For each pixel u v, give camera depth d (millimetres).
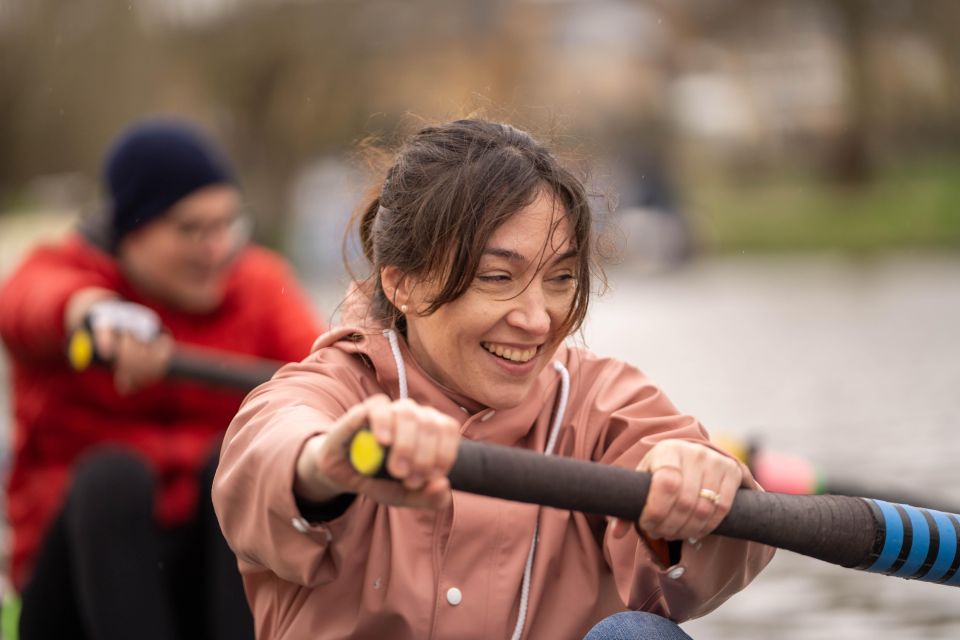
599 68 36188
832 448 8586
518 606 2975
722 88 49875
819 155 46656
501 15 31000
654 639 2760
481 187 2818
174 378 4742
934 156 44000
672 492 2602
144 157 4941
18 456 5000
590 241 2924
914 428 9195
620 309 18906
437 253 2836
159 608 4098
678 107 40188
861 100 36906
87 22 26156
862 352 13312
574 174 2928
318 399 2955
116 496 4129
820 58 45094
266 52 27219
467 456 2484
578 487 2562
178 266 5012
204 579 4512
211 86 27234
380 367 3066
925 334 14508
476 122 2975
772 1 39875
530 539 2990
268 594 3055
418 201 2893
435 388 3035
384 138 3410
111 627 4027
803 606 5699
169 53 26719
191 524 4551
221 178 5031
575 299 2916
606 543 3014
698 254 29031
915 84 37062
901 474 7766
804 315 17109
